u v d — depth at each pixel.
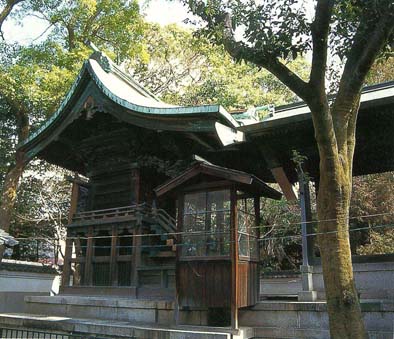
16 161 16.70
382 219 17.36
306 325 7.99
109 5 17.69
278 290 15.13
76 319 10.23
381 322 7.44
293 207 19.98
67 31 18.55
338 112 6.17
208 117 10.27
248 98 22.58
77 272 14.09
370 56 5.69
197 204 8.66
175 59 26.59
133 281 11.47
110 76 14.06
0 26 17.03
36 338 10.10
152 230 12.25
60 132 13.60
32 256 23.89
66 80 15.37
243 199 8.95
